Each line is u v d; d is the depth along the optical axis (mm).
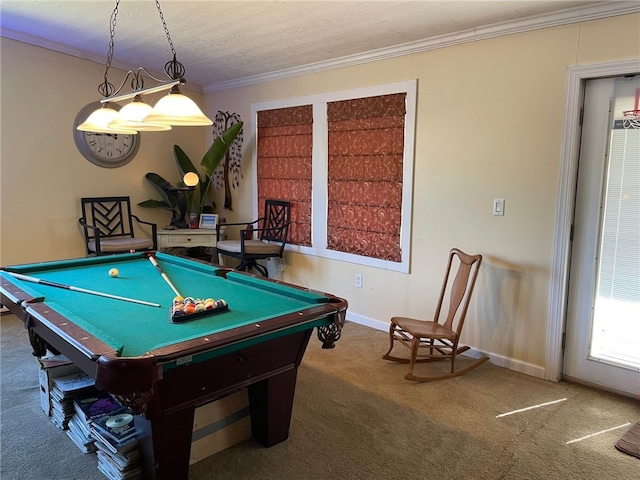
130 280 2756
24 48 4152
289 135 4656
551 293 3002
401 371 3176
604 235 2838
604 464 2174
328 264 4441
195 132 5641
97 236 4402
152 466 1888
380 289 4023
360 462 2182
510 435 2410
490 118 3184
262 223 5066
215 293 2469
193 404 1915
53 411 2508
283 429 2330
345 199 4207
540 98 2945
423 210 3641
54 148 4457
